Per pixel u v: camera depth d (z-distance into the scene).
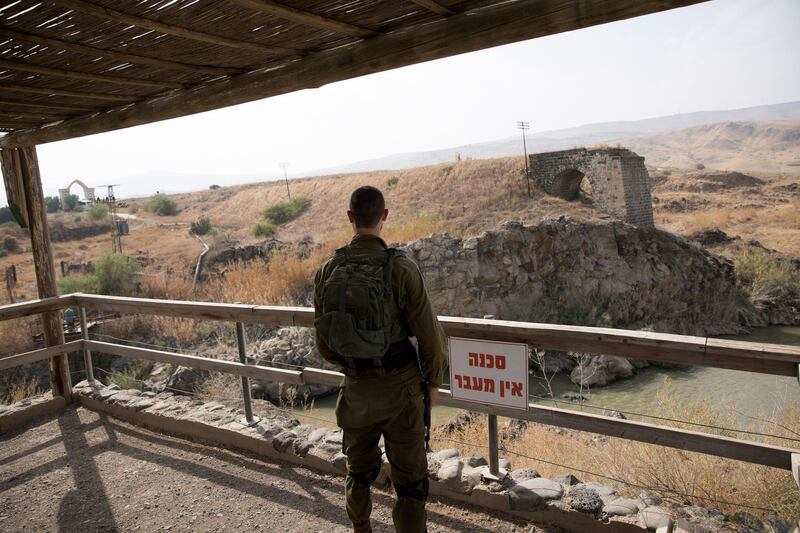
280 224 55.72
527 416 3.24
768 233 44.22
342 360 2.52
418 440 2.58
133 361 16.05
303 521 3.45
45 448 4.84
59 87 3.73
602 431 3.03
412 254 23.14
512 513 3.31
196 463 4.34
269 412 8.58
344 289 2.39
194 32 2.74
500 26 2.40
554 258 25.30
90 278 27.77
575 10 2.21
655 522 2.92
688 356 2.72
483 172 46.69
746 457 2.68
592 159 37.34
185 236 49.31
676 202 58.66
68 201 88.81
